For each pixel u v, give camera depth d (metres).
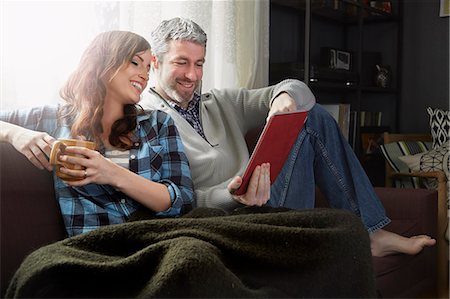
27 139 1.13
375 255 1.65
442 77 3.53
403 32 3.64
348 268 0.98
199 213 1.17
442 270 2.02
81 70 1.32
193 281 0.81
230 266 0.95
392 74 3.62
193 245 0.86
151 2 1.91
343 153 1.66
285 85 1.59
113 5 1.79
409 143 2.77
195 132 1.55
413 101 3.63
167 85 1.57
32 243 1.13
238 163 1.57
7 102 1.55
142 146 1.35
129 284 0.90
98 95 1.30
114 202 1.25
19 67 1.58
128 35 1.34
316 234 0.96
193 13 2.09
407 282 1.68
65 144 1.11
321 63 3.12
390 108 3.64
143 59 1.34
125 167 1.30
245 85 2.40
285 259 0.95
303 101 1.57
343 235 0.98
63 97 1.35
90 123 1.29
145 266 0.88
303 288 0.96
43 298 0.88
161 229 0.99
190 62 1.55
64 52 1.68
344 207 1.64
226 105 1.68
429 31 3.56
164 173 1.35
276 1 2.90
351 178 1.65
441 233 2.07
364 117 3.36
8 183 1.12
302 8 3.04
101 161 1.15
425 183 2.61
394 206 1.83
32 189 1.16
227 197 1.35
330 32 3.52
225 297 0.84
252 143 1.71
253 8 2.41
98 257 0.92
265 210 1.24
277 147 1.27
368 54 3.43
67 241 0.98
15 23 1.56
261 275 0.96
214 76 2.26
